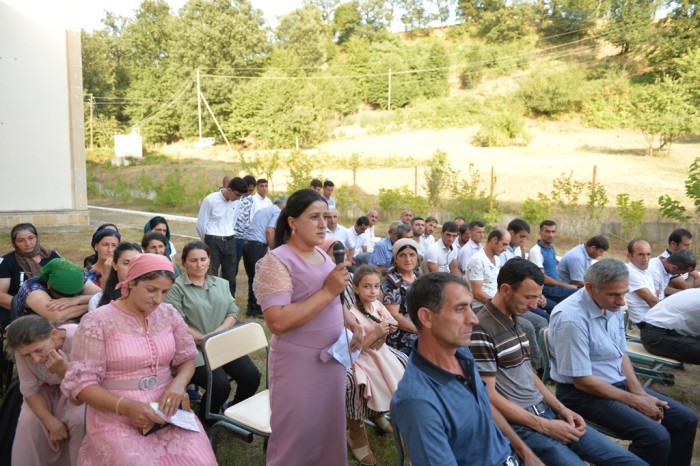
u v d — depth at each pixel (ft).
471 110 145.69
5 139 43.27
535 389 9.63
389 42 195.93
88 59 171.53
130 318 8.67
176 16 196.24
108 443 8.11
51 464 9.52
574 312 10.53
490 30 209.67
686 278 19.81
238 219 24.31
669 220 44.37
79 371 8.16
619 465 8.89
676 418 10.50
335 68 181.37
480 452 7.40
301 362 8.30
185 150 152.97
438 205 53.67
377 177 79.05
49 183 45.37
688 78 82.02
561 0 193.36
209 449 8.72
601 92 128.06
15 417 9.96
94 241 14.12
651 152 85.76
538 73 136.36
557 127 123.65
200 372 12.03
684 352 13.88
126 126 177.27
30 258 14.65
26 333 8.66
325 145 133.39
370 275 12.25
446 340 7.17
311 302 7.79
